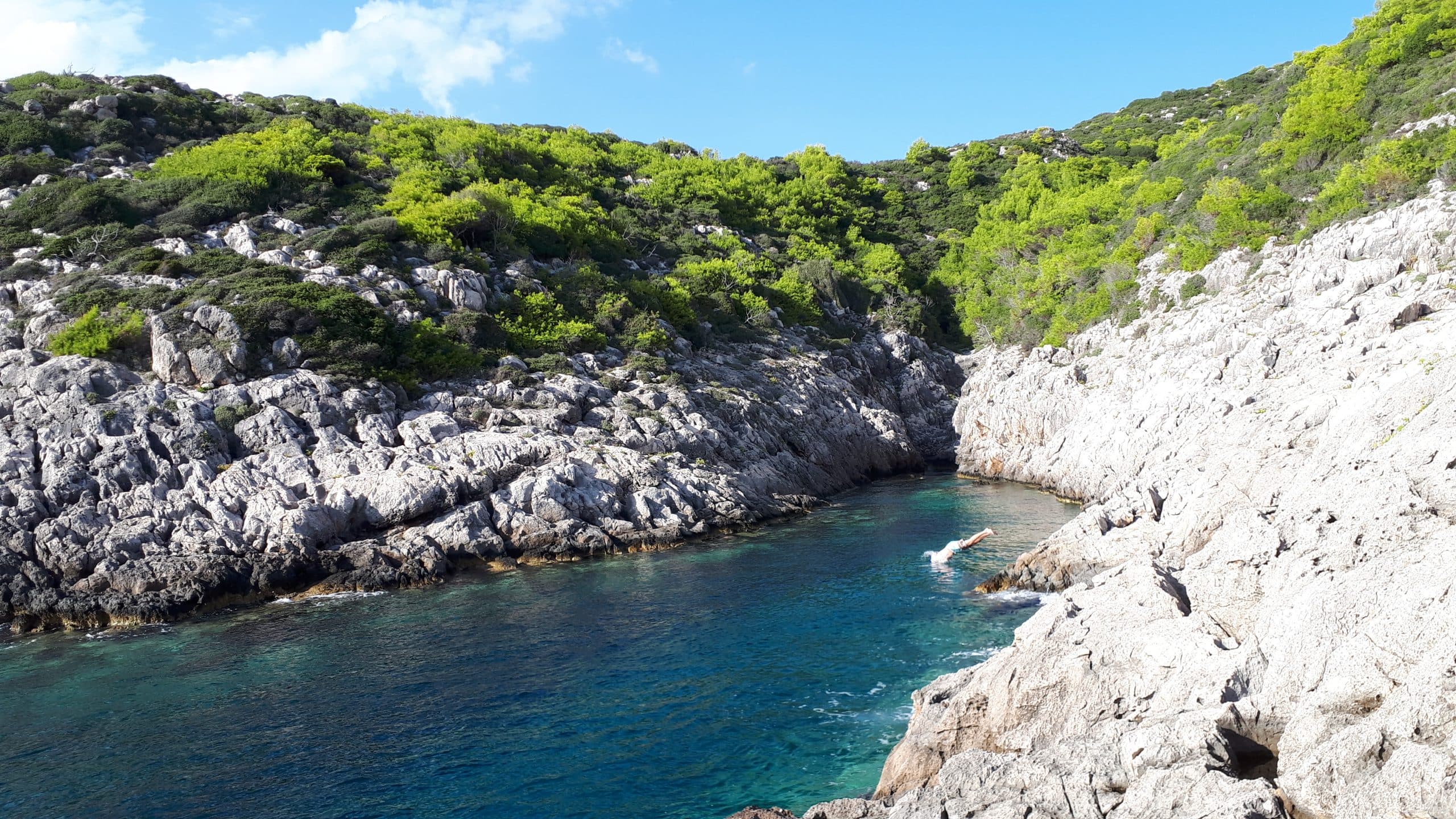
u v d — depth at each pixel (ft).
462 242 225.56
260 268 176.96
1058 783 45.88
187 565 118.73
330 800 63.26
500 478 149.69
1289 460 90.58
